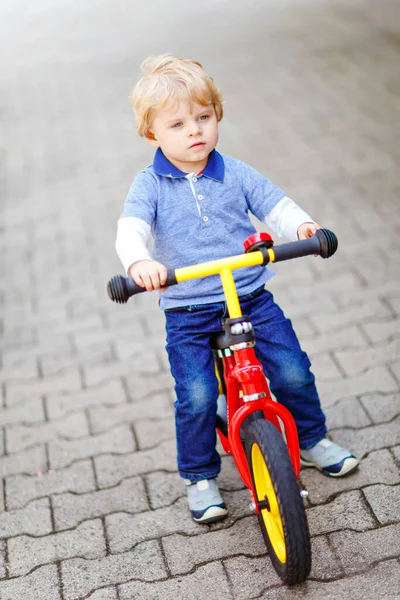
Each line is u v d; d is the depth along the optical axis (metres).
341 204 5.03
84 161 6.61
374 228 4.67
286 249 2.13
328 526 2.53
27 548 2.66
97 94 8.41
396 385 3.25
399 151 5.69
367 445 2.92
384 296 3.96
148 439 3.17
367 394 3.22
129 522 2.71
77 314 4.32
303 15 10.05
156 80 2.26
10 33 11.86
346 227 4.72
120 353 3.87
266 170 5.72
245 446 2.34
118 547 2.60
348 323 3.78
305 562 2.11
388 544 2.41
